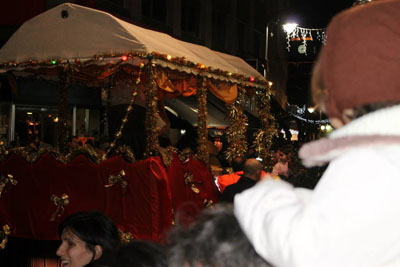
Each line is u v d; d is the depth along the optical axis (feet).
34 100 48.60
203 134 28.48
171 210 23.00
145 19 62.13
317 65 4.58
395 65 3.99
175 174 25.36
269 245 3.95
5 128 49.85
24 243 24.68
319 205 3.82
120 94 32.19
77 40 24.82
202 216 4.50
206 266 4.19
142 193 22.77
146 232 22.61
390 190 3.68
